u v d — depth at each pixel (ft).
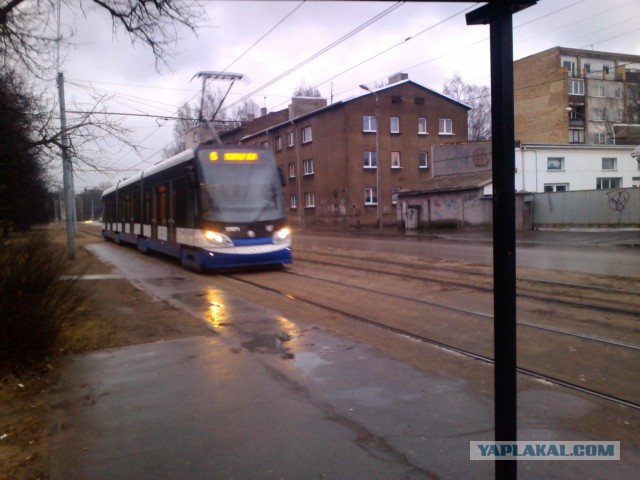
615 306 27.66
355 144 137.08
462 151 122.62
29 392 16.53
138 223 71.56
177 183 50.55
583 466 11.44
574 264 46.78
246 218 44.34
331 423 13.76
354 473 11.19
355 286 36.58
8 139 27.73
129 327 25.16
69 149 29.60
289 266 50.16
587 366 18.30
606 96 181.47
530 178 113.39
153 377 17.79
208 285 39.42
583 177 117.50
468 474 11.05
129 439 13.09
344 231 128.67
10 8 25.31
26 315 18.37
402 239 91.86
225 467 11.58
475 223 104.94
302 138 154.71
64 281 23.44
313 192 150.82
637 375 17.30
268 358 19.69
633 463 11.56
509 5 7.39
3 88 27.22
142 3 27.99
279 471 11.34
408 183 142.92
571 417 14.05
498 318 7.81
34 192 42.50
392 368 18.29
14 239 25.16
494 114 7.63
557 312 26.76
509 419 7.79
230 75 72.33
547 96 170.09
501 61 7.46
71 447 12.72
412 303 29.96
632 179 121.29
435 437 12.83
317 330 24.03
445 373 17.70
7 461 12.05
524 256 54.95
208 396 15.92
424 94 144.87
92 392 16.46
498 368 7.84
